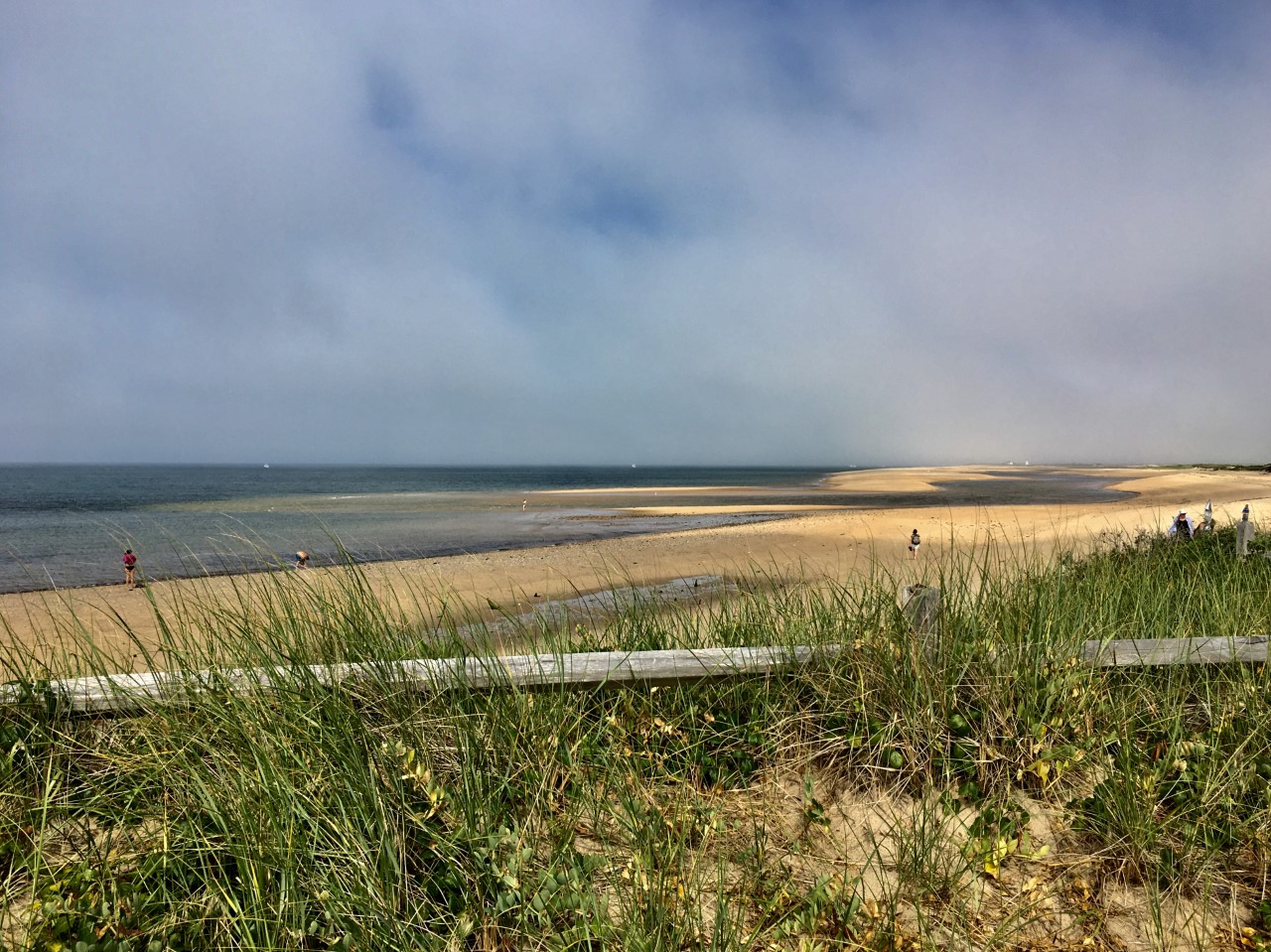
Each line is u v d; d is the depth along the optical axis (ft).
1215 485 170.71
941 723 9.18
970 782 8.73
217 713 8.50
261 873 6.99
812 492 189.98
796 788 9.09
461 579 43.98
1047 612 11.52
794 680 10.06
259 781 7.77
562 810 8.45
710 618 13.37
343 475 510.17
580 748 9.09
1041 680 9.76
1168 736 9.35
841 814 8.64
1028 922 7.08
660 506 135.33
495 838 7.55
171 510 128.26
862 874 7.24
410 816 7.72
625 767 9.01
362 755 8.29
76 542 74.69
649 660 9.75
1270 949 6.76
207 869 7.12
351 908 6.78
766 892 7.34
